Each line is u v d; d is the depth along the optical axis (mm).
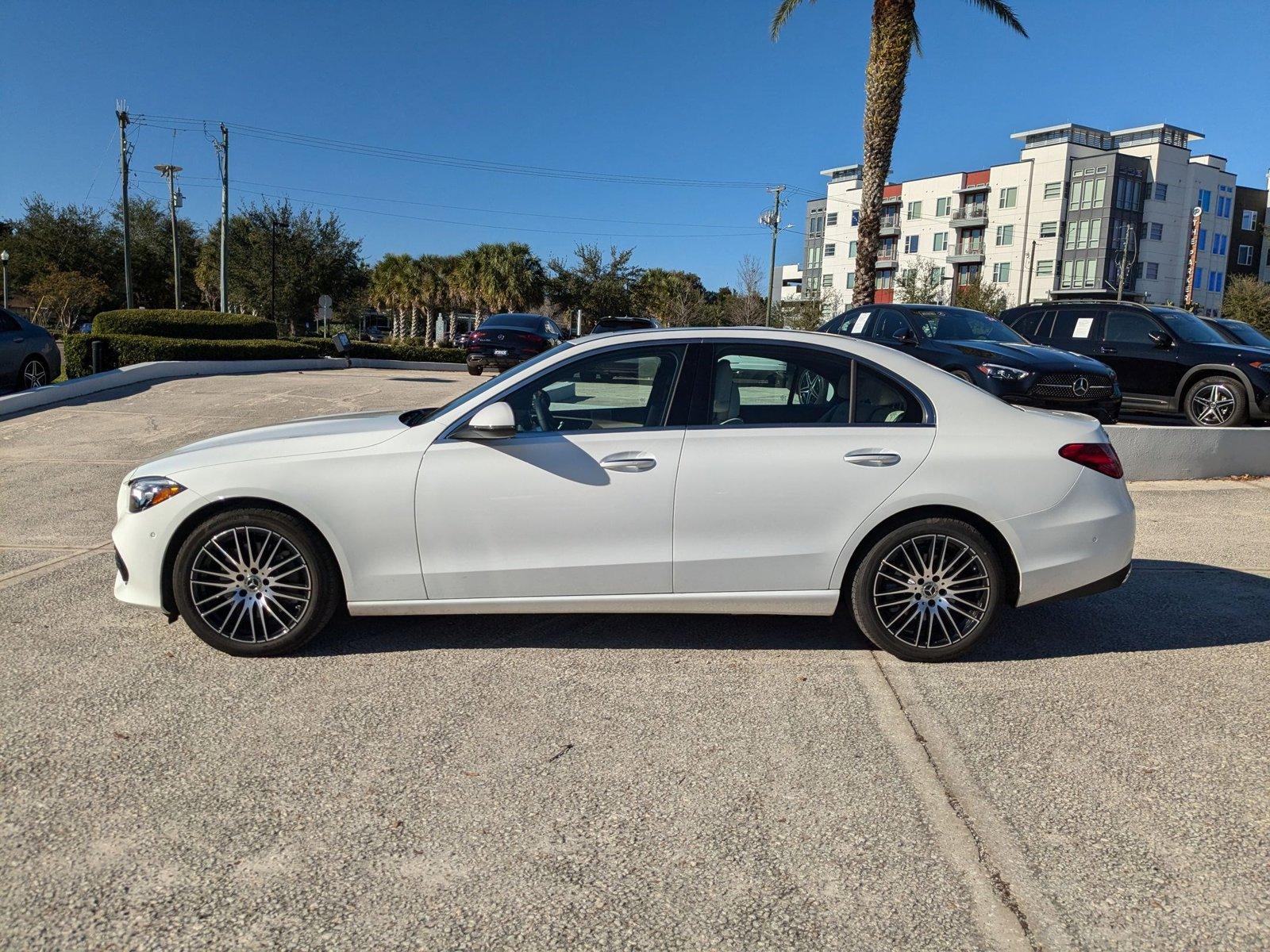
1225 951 2299
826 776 3199
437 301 55938
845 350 4293
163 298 53594
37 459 9438
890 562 4199
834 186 85562
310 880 2562
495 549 4133
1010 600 4262
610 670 4156
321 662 4195
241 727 3516
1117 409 9680
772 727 3588
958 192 75625
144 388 15109
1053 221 69688
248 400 13750
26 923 2354
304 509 4070
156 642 4438
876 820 2914
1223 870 2650
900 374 4277
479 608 4184
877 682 4047
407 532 4109
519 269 50812
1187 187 69688
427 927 2373
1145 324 11484
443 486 4086
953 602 4215
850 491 4102
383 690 3891
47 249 48562
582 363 4250
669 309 56406
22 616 4797
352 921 2389
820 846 2762
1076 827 2877
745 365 4246
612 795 3057
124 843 2729
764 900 2504
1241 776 3215
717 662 4277
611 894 2521
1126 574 4312
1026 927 2393
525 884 2562
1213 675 4148
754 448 4121
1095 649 4484
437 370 24078
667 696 3879
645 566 4137
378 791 3059
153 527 4113
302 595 4203
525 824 2869
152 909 2422
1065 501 4160
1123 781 3170
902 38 16109
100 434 10883
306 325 45625
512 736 3479
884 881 2590
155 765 3211
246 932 2336
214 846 2723
